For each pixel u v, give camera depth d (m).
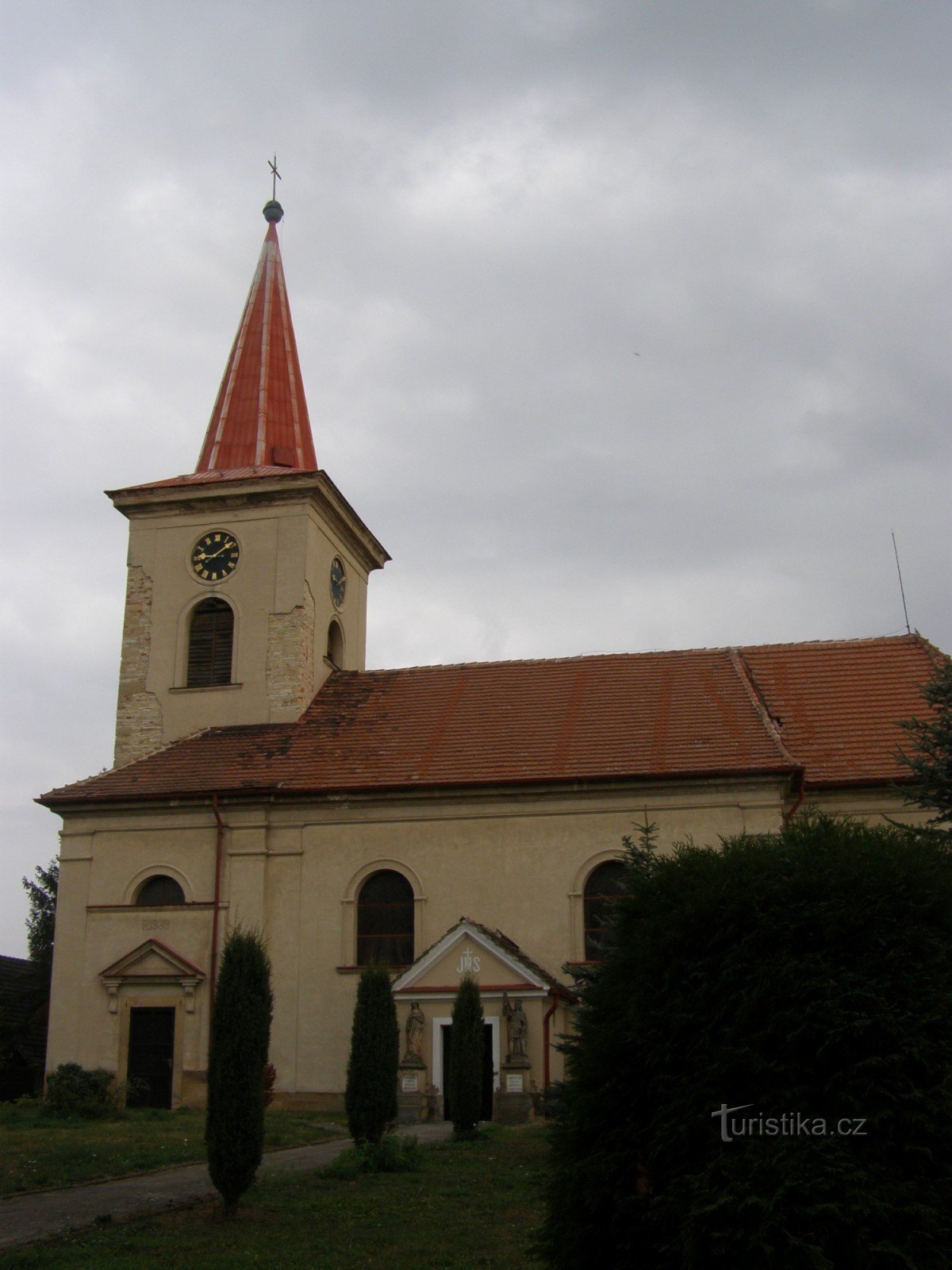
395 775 29.55
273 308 38.44
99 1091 26.91
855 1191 8.15
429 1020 26.28
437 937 28.27
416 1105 25.38
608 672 33.09
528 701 32.19
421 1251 12.55
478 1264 11.99
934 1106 8.36
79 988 29.50
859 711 30.52
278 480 34.06
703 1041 9.05
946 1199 8.20
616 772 28.14
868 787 27.92
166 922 29.45
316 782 29.78
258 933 16.31
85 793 30.69
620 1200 9.03
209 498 34.56
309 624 33.94
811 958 9.04
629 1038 9.41
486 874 28.45
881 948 9.04
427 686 33.88
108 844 30.47
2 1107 27.64
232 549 34.41
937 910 9.24
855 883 9.34
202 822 30.05
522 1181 16.39
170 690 33.72
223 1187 14.22
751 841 10.13
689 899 9.67
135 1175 17.33
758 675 32.50
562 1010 26.31
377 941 28.77
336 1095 27.67
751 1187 8.34
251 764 31.06
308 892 29.17
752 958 9.20
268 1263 12.03
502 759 29.56
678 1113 8.97
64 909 30.17
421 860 28.88
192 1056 28.36
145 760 32.00
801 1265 8.05
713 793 27.72
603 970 10.27
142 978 29.03
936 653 32.12
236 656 33.53
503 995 25.88
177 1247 12.69
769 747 28.30
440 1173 17.28
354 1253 12.49
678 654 33.53
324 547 35.56
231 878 29.44
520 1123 24.36
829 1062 8.73
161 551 34.88
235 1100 14.47
